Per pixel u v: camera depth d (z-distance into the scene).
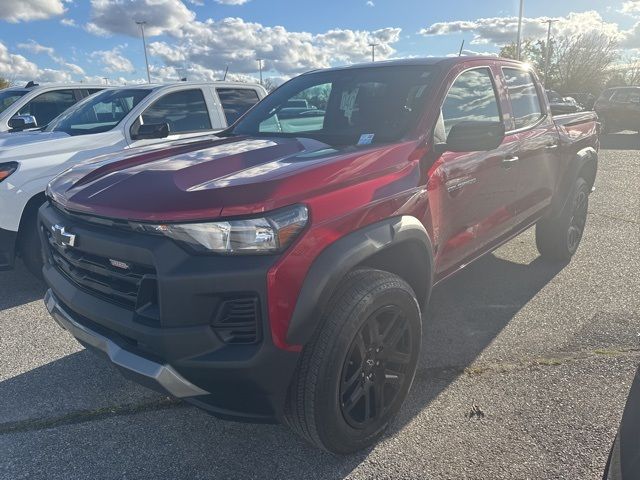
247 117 3.91
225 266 2.01
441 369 3.21
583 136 4.86
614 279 4.54
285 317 2.05
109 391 3.11
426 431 2.64
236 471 2.44
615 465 1.60
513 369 3.18
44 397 3.06
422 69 3.36
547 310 3.97
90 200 2.39
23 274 5.18
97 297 2.39
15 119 6.91
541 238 4.80
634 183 9.15
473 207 3.28
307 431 2.29
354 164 2.48
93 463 2.51
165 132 5.11
